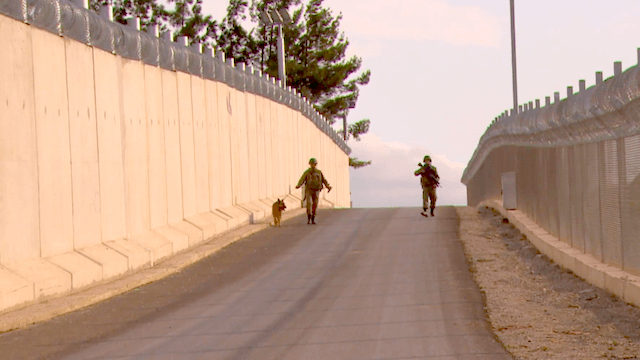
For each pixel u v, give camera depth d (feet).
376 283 110.42
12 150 100.58
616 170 96.32
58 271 104.99
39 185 107.65
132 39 144.46
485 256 135.33
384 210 246.68
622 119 89.92
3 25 99.55
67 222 115.44
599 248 106.42
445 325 80.48
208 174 189.26
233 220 192.03
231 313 92.12
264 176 250.16
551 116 128.67
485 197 270.67
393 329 79.25
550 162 141.59
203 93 188.34
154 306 99.04
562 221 131.54
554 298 94.43
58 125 114.32
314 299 99.55
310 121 348.79
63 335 81.56
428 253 140.26
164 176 159.22
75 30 120.37
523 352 67.67
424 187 216.95
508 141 203.92
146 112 151.23
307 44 576.61
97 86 128.98
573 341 71.31
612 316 81.00
